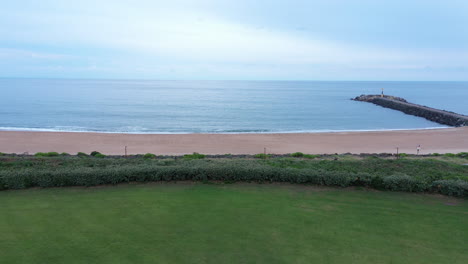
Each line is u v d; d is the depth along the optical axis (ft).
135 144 94.99
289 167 43.09
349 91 526.57
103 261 23.18
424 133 120.57
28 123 145.59
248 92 441.68
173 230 27.78
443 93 508.53
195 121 162.71
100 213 31.04
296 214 31.45
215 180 41.29
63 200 34.30
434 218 31.09
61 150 85.61
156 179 40.55
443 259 24.16
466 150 91.50
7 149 85.30
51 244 25.34
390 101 248.93
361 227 28.99
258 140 104.12
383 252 24.97
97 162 46.19
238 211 31.86
